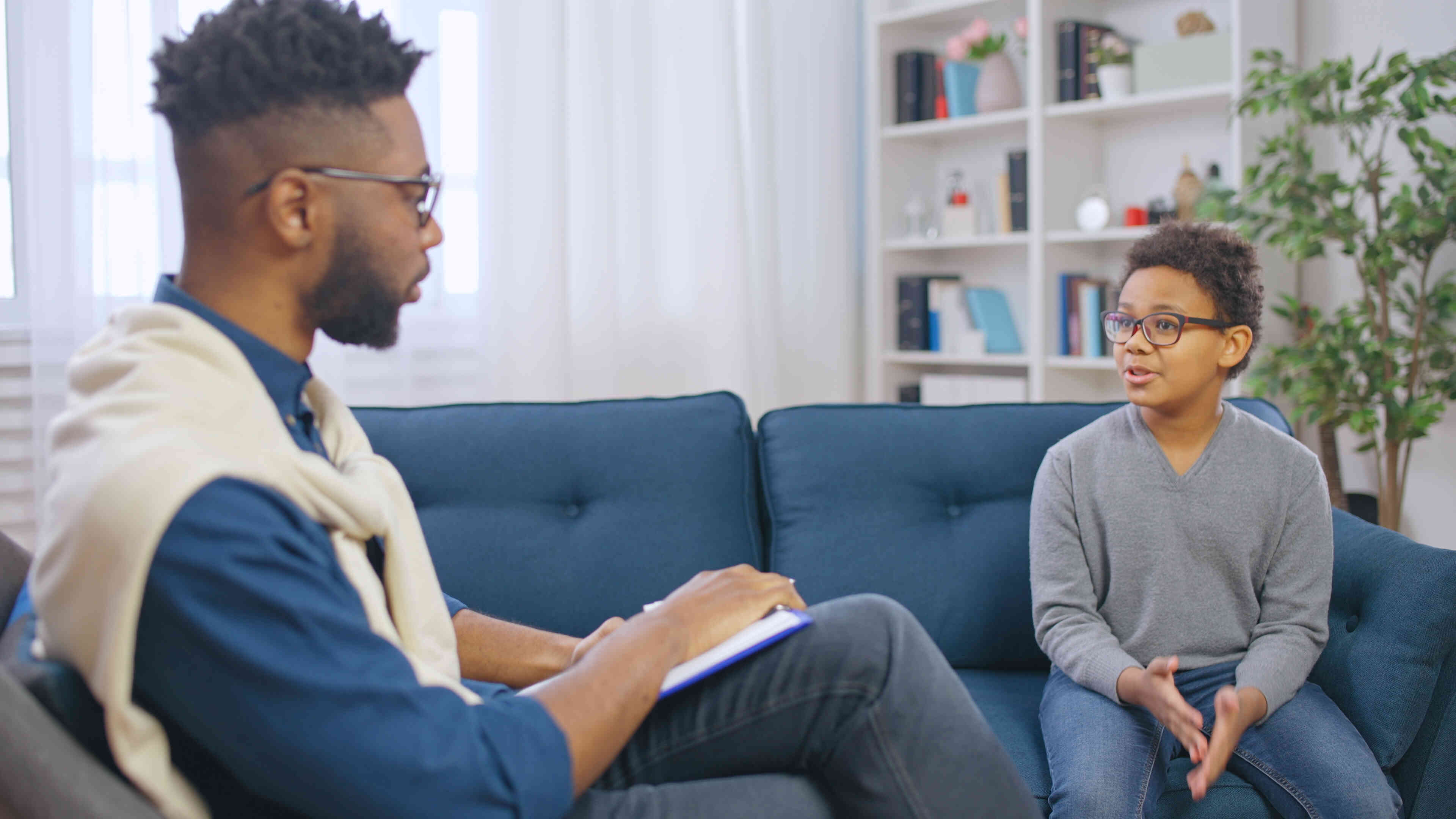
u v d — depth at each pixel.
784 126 3.34
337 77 0.84
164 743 0.72
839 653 0.98
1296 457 1.39
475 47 2.73
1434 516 2.89
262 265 0.86
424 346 2.72
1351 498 2.81
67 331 2.27
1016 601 1.63
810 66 3.36
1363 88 2.78
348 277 0.87
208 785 0.78
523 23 2.74
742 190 3.09
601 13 2.88
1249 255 1.40
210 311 0.86
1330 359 2.51
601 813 0.91
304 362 0.93
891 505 1.70
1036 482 1.52
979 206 3.56
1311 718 1.24
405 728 0.73
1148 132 3.22
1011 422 1.76
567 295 2.85
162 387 0.76
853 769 0.95
